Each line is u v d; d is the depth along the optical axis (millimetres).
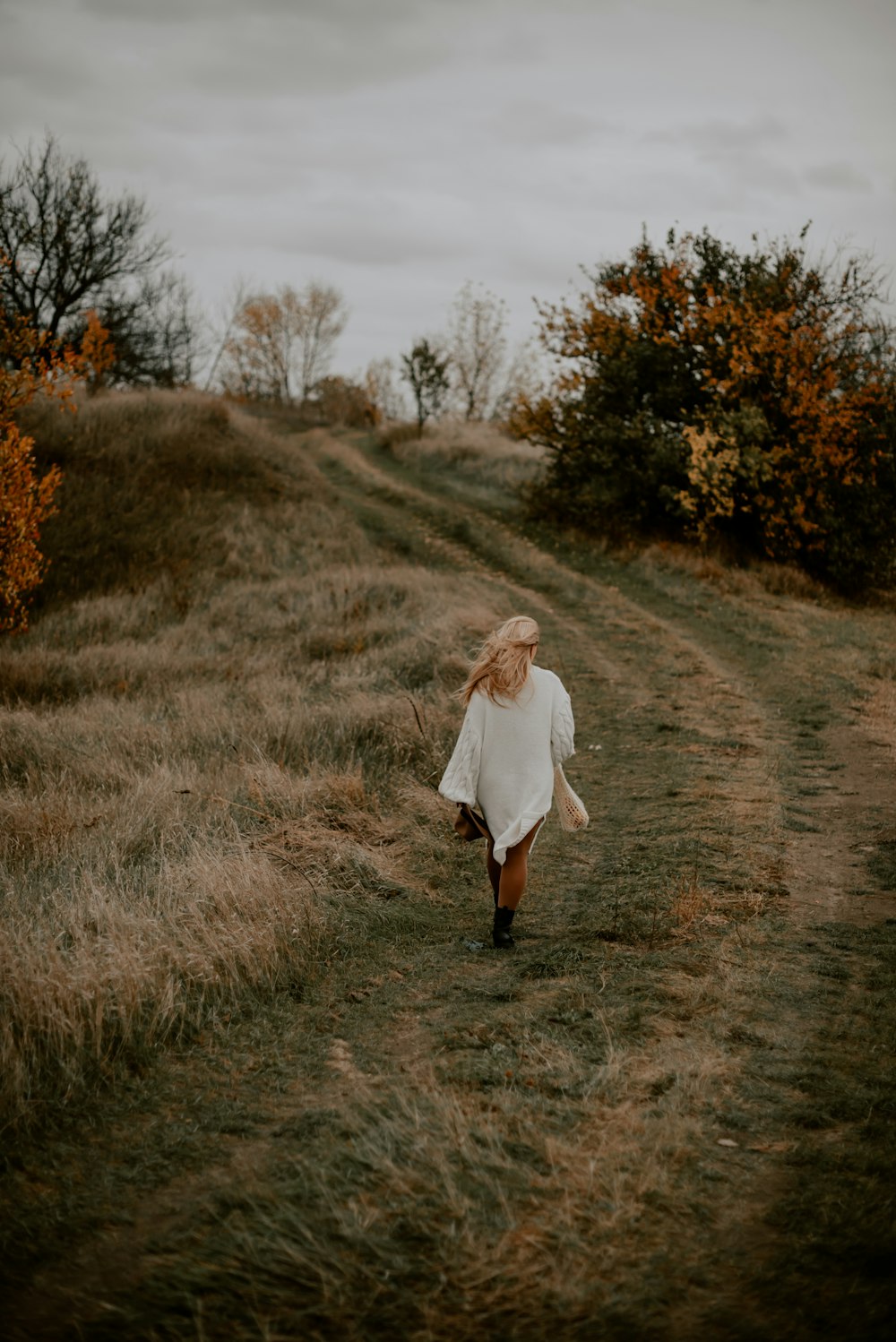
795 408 17266
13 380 11992
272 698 9320
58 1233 2764
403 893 5426
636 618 14070
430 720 8305
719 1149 3100
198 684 10828
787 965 4469
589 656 12125
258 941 4426
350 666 10891
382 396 51406
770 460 17031
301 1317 2430
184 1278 2562
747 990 4211
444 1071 3584
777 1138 3162
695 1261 2604
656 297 18734
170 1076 3621
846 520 17281
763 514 17531
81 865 5555
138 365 32625
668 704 9953
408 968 4562
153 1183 2990
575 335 19781
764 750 8305
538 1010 4082
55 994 3779
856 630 13438
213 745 8125
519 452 27734
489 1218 2764
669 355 18422
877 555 17203
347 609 13898
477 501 23391
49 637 13453
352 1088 3506
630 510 19047
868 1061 3643
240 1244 2680
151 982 4020
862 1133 3170
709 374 18344
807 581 16828
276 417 43906
